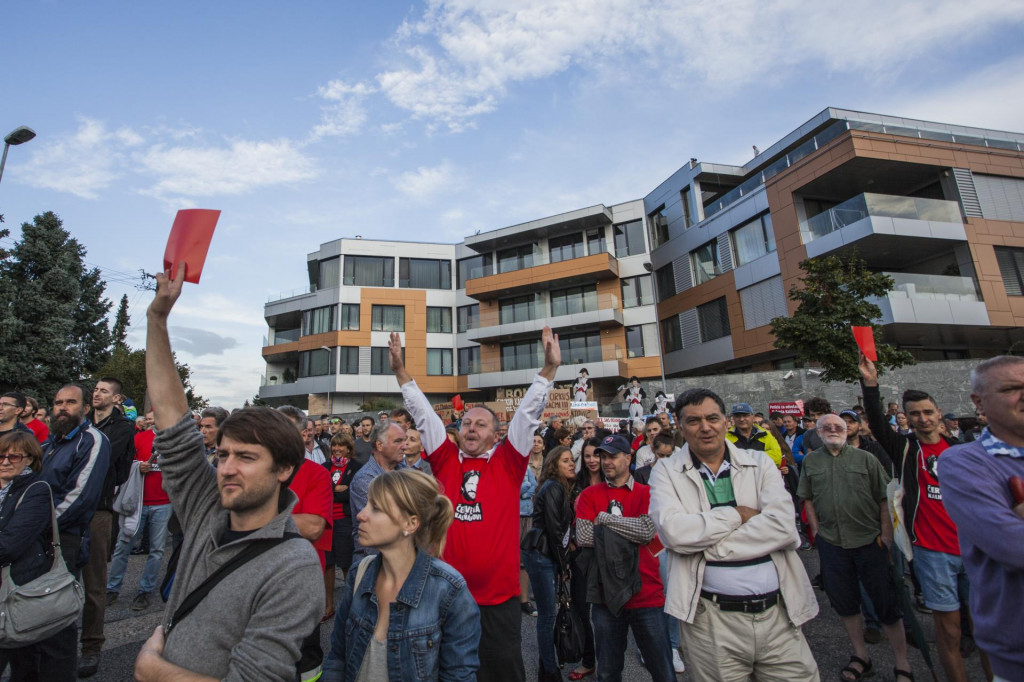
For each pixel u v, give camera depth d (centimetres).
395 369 398
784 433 1052
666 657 358
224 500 189
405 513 228
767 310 2348
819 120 2369
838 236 1984
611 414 2347
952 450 220
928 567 378
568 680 441
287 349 3859
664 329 3030
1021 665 190
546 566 430
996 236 1975
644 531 355
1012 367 204
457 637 226
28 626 290
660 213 3162
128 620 556
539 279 3278
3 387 2336
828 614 557
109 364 2977
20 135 1488
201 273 221
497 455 359
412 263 3872
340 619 237
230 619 179
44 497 309
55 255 2666
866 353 426
